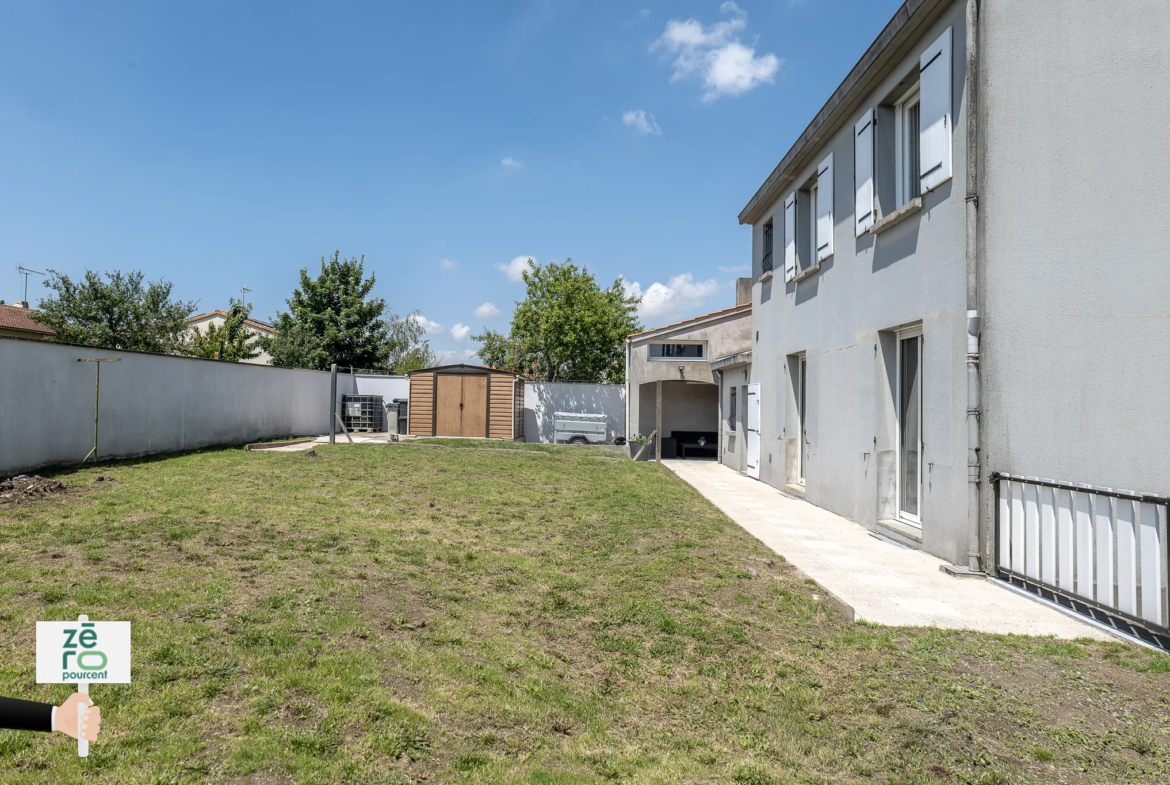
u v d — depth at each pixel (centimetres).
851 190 959
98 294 2120
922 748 337
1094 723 354
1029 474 593
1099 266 534
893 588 601
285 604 470
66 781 268
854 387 940
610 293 3475
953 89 691
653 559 661
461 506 923
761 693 397
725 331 1983
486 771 305
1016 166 611
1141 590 471
